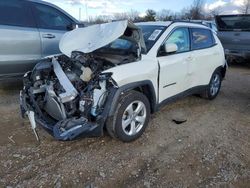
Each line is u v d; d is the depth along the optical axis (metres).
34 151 3.44
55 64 3.84
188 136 3.94
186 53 4.63
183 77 4.57
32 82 3.85
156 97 4.00
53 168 3.10
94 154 3.39
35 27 5.38
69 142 3.66
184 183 2.89
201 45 5.15
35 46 5.36
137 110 3.67
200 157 3.38
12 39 5.04
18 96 5.52
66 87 3.32
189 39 4.81
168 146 3.63
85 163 3.21
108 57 3.85
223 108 5.21
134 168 3.13
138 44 3.80
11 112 4.70
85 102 3.21
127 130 3.63
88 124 3.16
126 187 2.82
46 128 3.30
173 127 4.22
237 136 3.99
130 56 3.86
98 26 4.07
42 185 2.82
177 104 5.31
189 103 5.41
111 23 3.89
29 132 3.96
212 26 11.21
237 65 10.62
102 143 3.65
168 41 4.28
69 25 6.01
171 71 4.22
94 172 3.04
